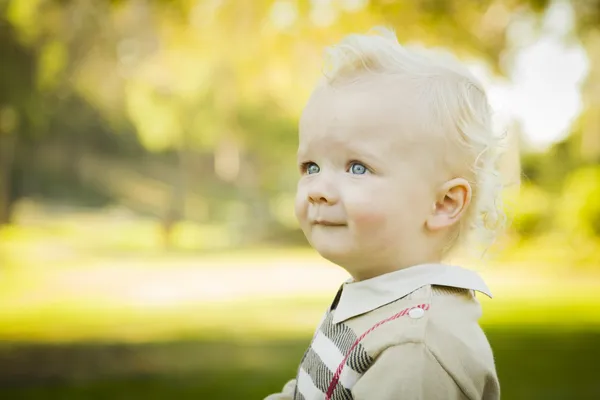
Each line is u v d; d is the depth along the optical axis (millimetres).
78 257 15859
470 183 1099
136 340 6910
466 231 1120
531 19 6883
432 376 959
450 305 1035
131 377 5379
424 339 981
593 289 10773
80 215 21922
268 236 21781
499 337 6789
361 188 1035
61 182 20984
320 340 1116
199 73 12484
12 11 9789
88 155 20453
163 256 16750
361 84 1075
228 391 4895
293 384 1305
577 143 13453
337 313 1101
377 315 1046
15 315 8375
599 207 13344
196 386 5062
